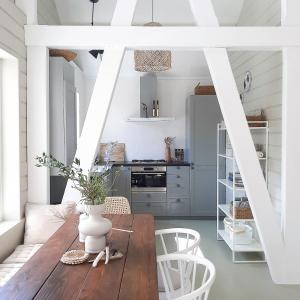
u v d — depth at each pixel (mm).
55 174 3955
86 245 2027
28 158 3572
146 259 1957
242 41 3574
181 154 7117
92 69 6828
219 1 5184
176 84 7148
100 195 2016
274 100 4195
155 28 3553
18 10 3320
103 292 1536
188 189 6531
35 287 1587
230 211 4551
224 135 6301
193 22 5480
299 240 3670
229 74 3615
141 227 2699
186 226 6008
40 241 3207
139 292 1537
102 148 7098
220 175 6328
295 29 3568
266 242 3662
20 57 3369
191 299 1614
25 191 3527
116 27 3543
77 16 5309
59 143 3988
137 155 7211
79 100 6473
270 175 4344
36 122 3572
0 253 2883
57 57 3965
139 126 7199
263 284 3602
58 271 1772
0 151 3305
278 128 4078
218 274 3842
